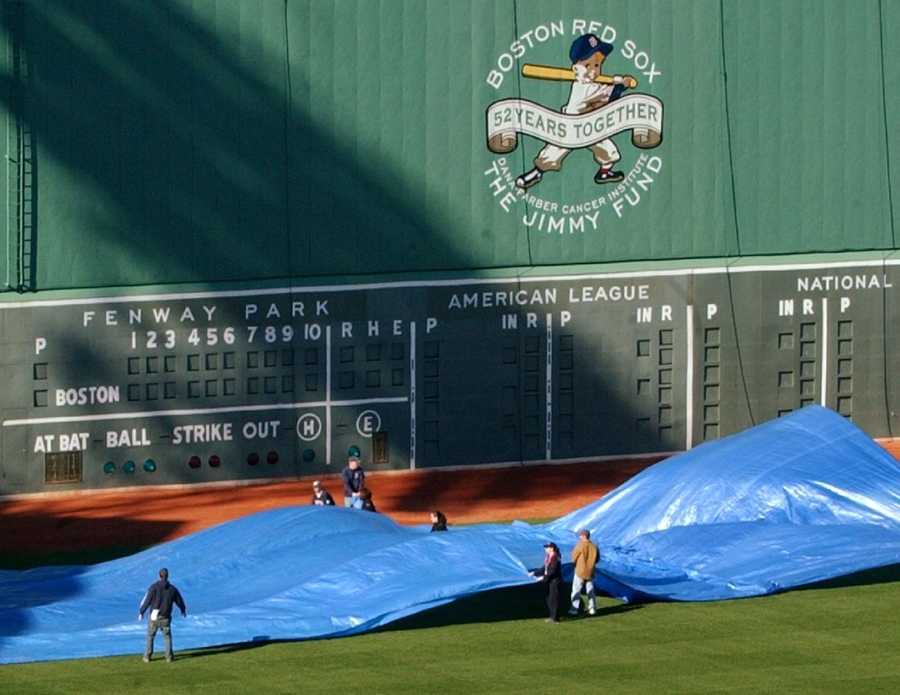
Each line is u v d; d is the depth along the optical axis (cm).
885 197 18475
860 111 18338
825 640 11906
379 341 17362
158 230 16662
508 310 17662
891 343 18625
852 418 18600
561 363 17862
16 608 12825
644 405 18112
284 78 16825
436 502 16800
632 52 17812
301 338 17138
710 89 18012
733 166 18138
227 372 16975
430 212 17412
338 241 17162
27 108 16225
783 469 14550
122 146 16475
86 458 16712
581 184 17800
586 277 17825
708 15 17925
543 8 17525
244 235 16888
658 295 18050
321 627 12094
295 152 16938
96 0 16238
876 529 13975
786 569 13412
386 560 12825
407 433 17525
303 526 13812
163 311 16750
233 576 13338
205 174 16712
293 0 16775
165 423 16875
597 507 14812
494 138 17500
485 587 12419
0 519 16038
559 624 12400
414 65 17212
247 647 11869
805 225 18362
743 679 11000
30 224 16350
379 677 11112
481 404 17688
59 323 16500
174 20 16462
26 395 16500
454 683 10962
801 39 18125
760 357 18350
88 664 11488
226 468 17088
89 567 14088
